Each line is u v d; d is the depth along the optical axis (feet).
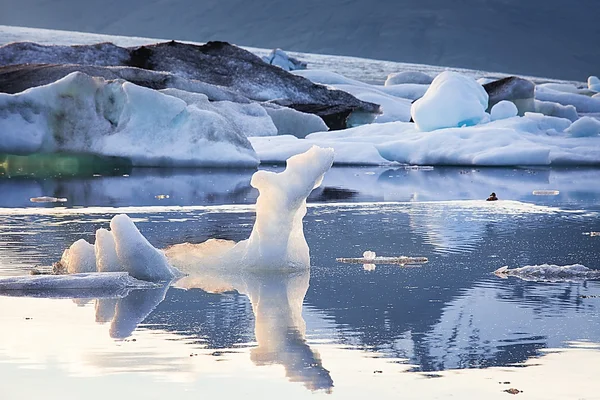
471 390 19.70
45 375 20.70
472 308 27.66
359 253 38.78
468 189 71.61
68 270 33.30
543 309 27.50
